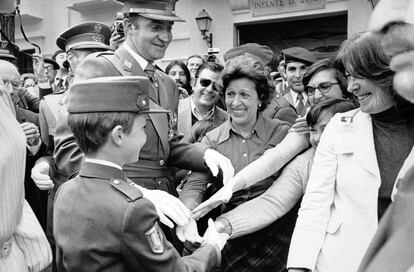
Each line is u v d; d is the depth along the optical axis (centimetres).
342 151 179
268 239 223
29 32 1050
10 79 342
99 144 157
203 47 915
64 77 514
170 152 230
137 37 222
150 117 218
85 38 367
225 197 194
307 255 177
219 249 179
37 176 243
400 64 80
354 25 805
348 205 177
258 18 888
